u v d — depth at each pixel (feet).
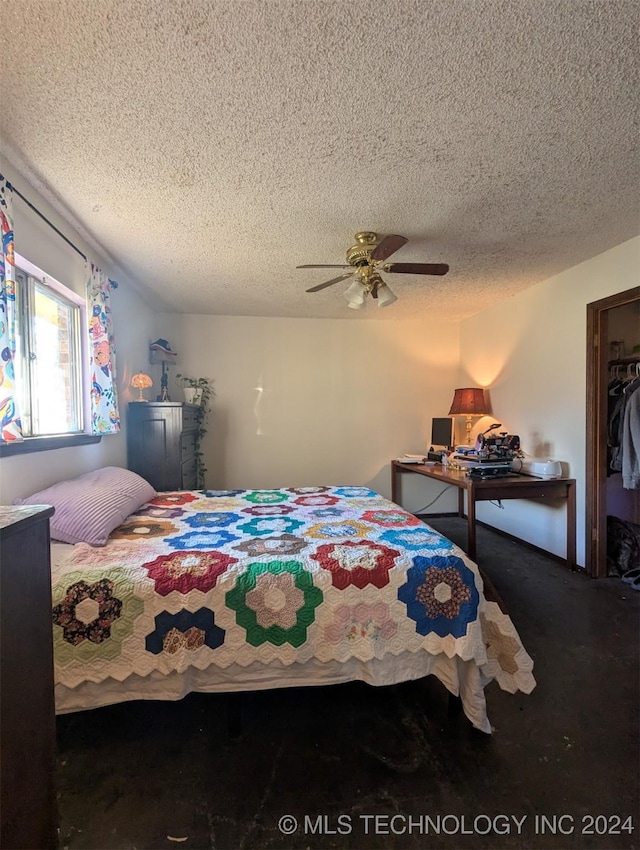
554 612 7.89
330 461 14.83
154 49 3.88
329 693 5.70
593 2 3.47
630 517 11.18
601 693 5.62
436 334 15.20
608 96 4.52
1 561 2.55
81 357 8.25
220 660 4.60
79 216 7.23
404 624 4.85
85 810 3.95
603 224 7.73
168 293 11.64
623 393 9.98
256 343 14.32
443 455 13.52
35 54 3.91
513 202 6.88
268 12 3.54
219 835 3.73
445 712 5.30
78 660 4.42
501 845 3.65
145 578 4.67
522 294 11.81
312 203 6.84
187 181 6.17
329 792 4.14
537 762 4.50
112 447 9.65
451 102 4.60
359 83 4.30
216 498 8.86
